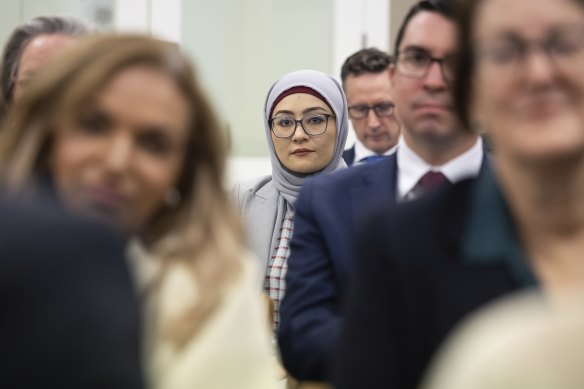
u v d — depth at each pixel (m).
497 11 1.26
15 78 2.88
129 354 0.92
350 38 5.95
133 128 1.52
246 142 6.03
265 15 5.98
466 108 1.43
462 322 1.28
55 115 1.52
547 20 1.21
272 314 2.83
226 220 1.70
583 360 0.68
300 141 3.51
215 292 1.58
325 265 2.36
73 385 0.86
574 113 1.20
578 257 1.30
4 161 1.54
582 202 1.28
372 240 1.42
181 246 1.63
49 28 2.95
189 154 1.67
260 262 3.35
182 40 5.99
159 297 1.56
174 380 1.50
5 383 0.85
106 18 6.02
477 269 1.31
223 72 6.02
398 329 1.37
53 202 1.01
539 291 1.26
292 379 2.40
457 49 1.40
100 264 0.94
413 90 2.31
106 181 1.50
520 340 0.70
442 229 1.36
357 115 4.68
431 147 2.35
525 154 1.22
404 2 5.92
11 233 0.90
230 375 1.54
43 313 0.87
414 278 1.35
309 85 3.56
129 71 1.53
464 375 0.70
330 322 2.23
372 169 2.47
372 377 1.36
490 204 1.35
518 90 1.22
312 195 2.44
